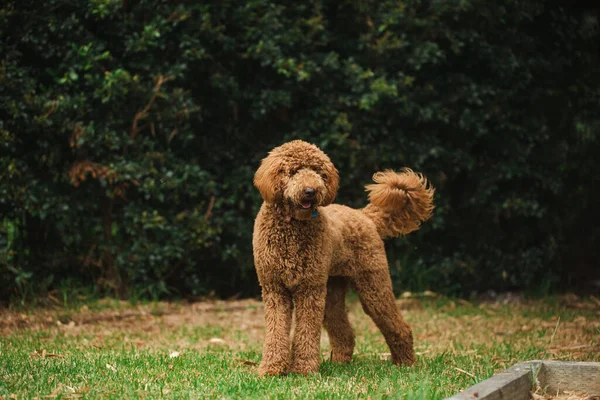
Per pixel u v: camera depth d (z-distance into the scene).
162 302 8.51
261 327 7.59
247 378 4.54
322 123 8.86
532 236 10.05
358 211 5.55
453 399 3.47
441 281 9.51
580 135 10.12
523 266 9.76
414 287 9.39
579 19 10.23
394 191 5.54
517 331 7.35
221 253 8.68
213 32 8.27
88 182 8.20
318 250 4.81
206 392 4.12
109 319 7.59
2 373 4.45
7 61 7.68
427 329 7.57
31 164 8.02
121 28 8.09
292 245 4.75
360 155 9.02
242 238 8.84
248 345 6.50
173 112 8.21
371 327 7.75
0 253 7.56
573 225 10.27
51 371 4.57
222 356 5.61
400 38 9.01
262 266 4.83
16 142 7.82
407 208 5.64
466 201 9.69
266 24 8.43
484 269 9.82
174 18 8.15
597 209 10.28
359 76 8.63
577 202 10.20
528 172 9.48
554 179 9.66
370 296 5.30
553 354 5.77
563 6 10.07
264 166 4.79
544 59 9.80
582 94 10.14
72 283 8.36
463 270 9.52
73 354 5.47
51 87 7.91
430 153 9.09
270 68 8.82
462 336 7.13
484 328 7.60
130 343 6.34
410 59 8.84
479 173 9.62
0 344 5.98
